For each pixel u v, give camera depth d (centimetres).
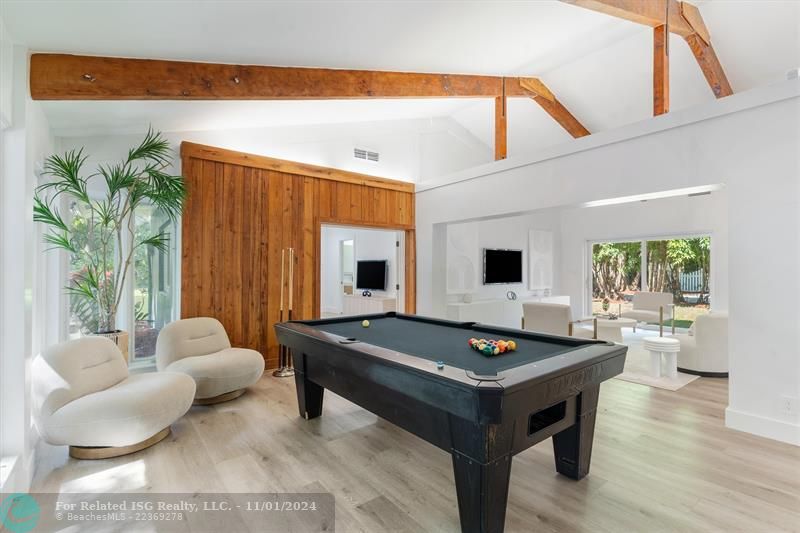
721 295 624
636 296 704
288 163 482
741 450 258
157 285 444
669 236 684
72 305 399
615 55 446
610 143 362
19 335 220
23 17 204
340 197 532
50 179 339
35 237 301
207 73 301
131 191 351
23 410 219
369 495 210
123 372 300
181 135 415
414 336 291
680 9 360
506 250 748
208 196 426
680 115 315
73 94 256
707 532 179
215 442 273
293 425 302
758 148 278
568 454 226
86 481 224
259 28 255
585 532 180
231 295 440
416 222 607
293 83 336
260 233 462
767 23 373
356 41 302
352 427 298
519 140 674
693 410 332
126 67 274
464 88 447
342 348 237
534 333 275
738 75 431
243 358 358
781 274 270
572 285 831
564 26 360
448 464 243
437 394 175
